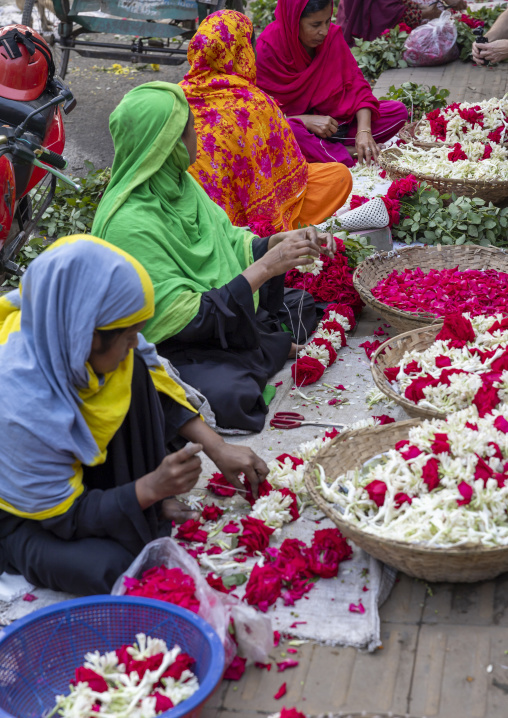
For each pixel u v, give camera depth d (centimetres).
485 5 892
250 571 236
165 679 189
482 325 317
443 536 211
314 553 233
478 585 229
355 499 233
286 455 278
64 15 641
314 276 399
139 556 224
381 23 795
